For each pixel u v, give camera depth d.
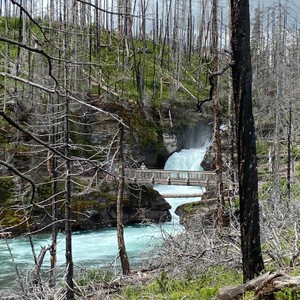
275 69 22.34
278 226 10.12
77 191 24.30
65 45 8.48
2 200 22.28
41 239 22.17
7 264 17.45
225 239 11.24
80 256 19.14
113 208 26.09
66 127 11.02
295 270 7.16
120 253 13.85
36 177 23.53
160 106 42.03
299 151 30.00
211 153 35.53
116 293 11.28
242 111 6.43
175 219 27.14
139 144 36.22
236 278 8.70
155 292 9.59
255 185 6.43
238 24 6.38
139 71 40.09
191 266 9.95
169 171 27.69
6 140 24.47
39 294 10.72
